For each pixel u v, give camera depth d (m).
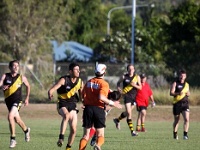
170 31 137.38
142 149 43.34
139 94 62.47
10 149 42.28
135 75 57.38
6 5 141.50
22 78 43.53
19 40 142.75
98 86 35.09
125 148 43.97
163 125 74.56
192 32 134.00
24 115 87.50
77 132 61.75
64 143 47.81
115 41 159.88
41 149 42.47
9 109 43.47
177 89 51.84
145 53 153.00
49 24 147.38
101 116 35.09
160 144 47.69
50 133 58.41
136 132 61.16
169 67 119.38
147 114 88.00
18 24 143.12
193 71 115.88
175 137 53.00
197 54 121.00
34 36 144.12
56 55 173.88
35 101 99.31
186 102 52.16
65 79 38.94
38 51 144.25
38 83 110.00
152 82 113.25
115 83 112.69
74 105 39.19
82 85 39.41
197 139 53.09
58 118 85.62
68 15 151.50
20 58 142.75
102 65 35.53
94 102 35.22
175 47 123.31
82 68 117.44
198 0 137.50
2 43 142.62
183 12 135.75
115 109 89.19
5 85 42.88
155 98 97.50
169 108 90.50
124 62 153.38
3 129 64.00
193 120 84.50
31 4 144.00
